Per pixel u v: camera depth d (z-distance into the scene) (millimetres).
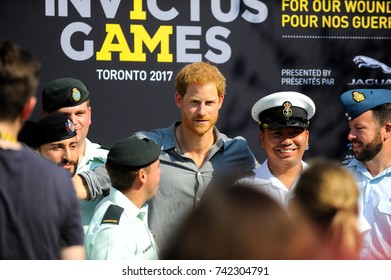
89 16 18328
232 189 5523
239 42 19094
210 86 14016
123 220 12242
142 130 18781
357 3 19609
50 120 13086
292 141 13969
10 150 8219
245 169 14781
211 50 18969
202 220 5402
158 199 14273
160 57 18734
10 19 17938
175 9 18750
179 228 5488
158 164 12938
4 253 7973
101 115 18500
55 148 13055
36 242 8078
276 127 13859
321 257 7340
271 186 14031
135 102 18688
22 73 8352
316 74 19516
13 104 8312
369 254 14109
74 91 14844
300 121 14016
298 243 5523
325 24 19500
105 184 13984
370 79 19766
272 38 19250
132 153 12641
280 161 14031
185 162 14438
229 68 19062
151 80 18734
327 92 19578
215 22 18953
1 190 8023
